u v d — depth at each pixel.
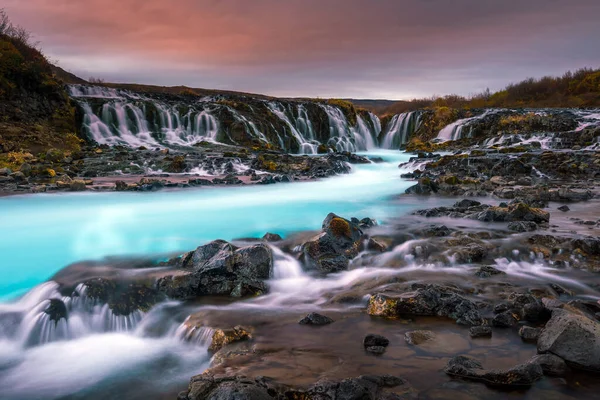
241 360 4.30
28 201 12.33
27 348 5.28
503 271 6.81
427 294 5.49
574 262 7.11
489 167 19.23
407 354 4.34
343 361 4.22
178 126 30.06
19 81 23.20
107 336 5.59
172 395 4.10
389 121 40.50
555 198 13.30
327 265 7.39
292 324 5.25
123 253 7.70
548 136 26.83
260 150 27.06
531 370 3.75
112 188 14.85
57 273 6.74
